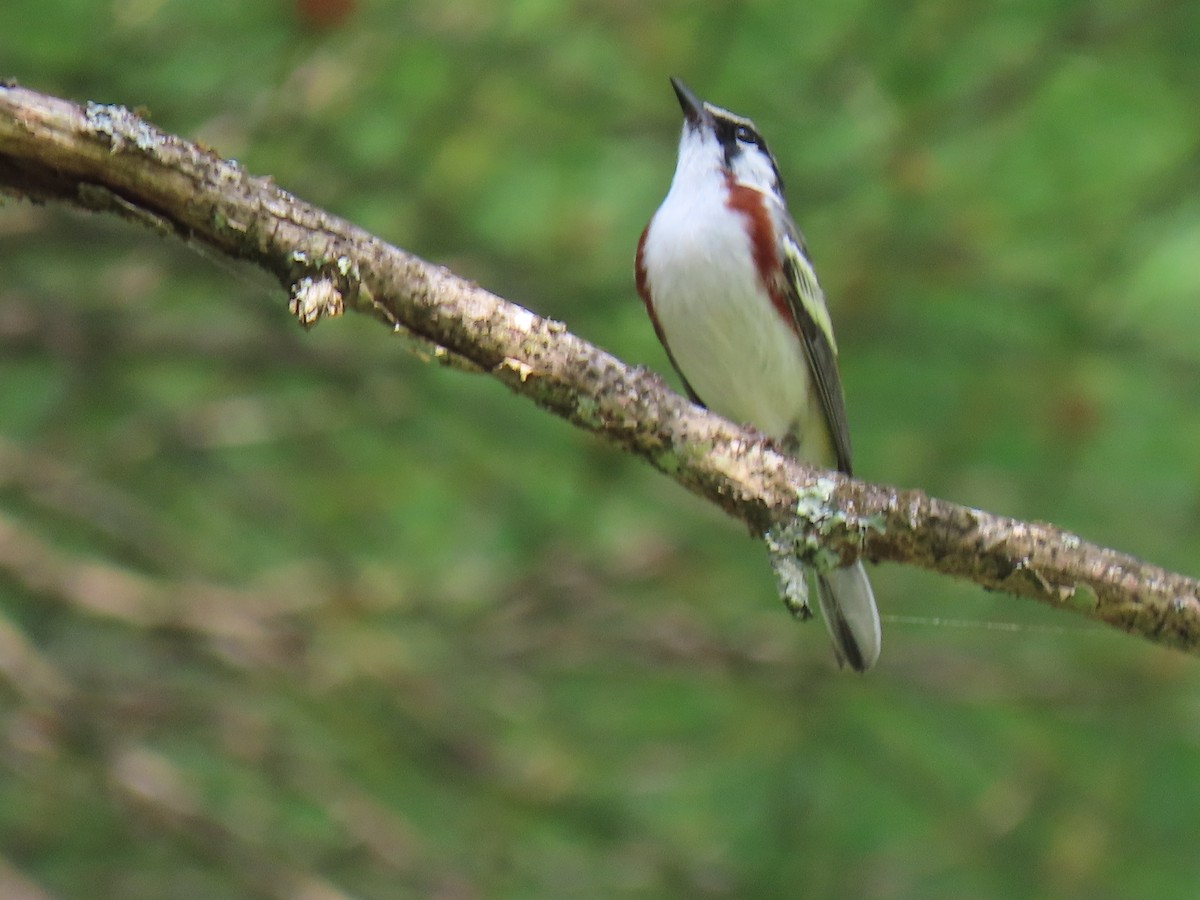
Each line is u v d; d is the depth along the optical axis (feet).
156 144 18.92
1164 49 35.50
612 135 37.99
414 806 39.58
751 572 40.83
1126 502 37.91
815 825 37.60
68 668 39.60
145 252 38.47
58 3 34.14
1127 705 38.11
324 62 35.73
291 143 36.47
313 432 41.57
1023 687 38.47
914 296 37.60
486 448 41.34
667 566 40.60
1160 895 36.01
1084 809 36.94
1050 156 36.50
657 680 40.04
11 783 39.81
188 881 39.75
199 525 42.65
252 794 39.75
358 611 38.50
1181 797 36.99
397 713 39.09
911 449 38.14
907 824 37.63
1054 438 37.50
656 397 20.02
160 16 35.22
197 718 37.58
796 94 36.73
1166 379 37.47
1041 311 37.14
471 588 40.22
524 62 36.60
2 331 38.70
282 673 37.40
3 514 38.78
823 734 38.52
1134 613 19.62
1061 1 35.19
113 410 41.52
